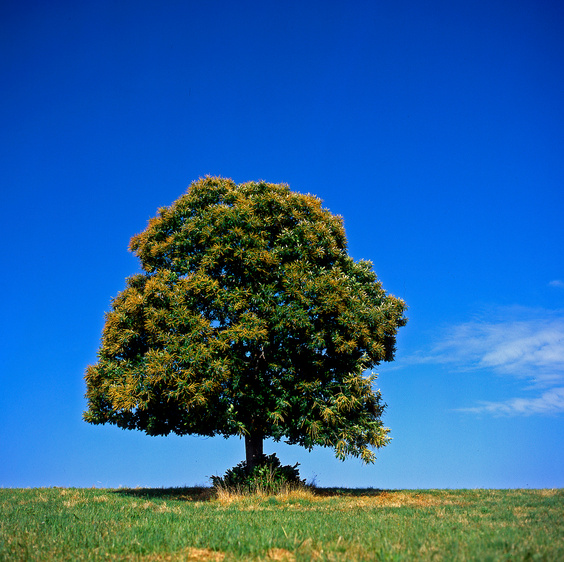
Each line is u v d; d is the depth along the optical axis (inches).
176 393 600.4
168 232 741.3
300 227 713.0
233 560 270.5
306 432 669.3
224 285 687.1
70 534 348.8
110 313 701.9
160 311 647.8
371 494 689.6
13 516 442.9
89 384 678.5
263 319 659.4
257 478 674.8
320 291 674.8
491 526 362.3
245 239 679.1
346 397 661.9
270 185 757.3
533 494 639.8
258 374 686.5
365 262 826.8
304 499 606.9
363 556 271.1
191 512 471.8
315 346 664.4
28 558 285.6
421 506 524.7
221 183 766.5
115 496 639.8
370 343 698.2
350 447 655.1
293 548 292.7
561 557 262.2
